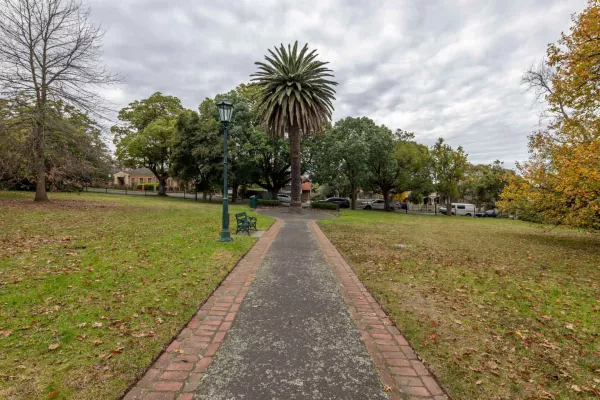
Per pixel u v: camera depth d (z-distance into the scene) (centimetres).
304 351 339
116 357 311
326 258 801
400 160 3766
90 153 1788
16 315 382
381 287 568
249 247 905
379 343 363
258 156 3191
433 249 990
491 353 347
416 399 266
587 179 1060
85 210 1555
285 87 2197
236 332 380
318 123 2366
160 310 427
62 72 1639
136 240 860
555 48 1250
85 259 637
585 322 441
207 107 3691
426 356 335
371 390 275
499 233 1565
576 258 921
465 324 421
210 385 277
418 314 449
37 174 1878
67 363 296
